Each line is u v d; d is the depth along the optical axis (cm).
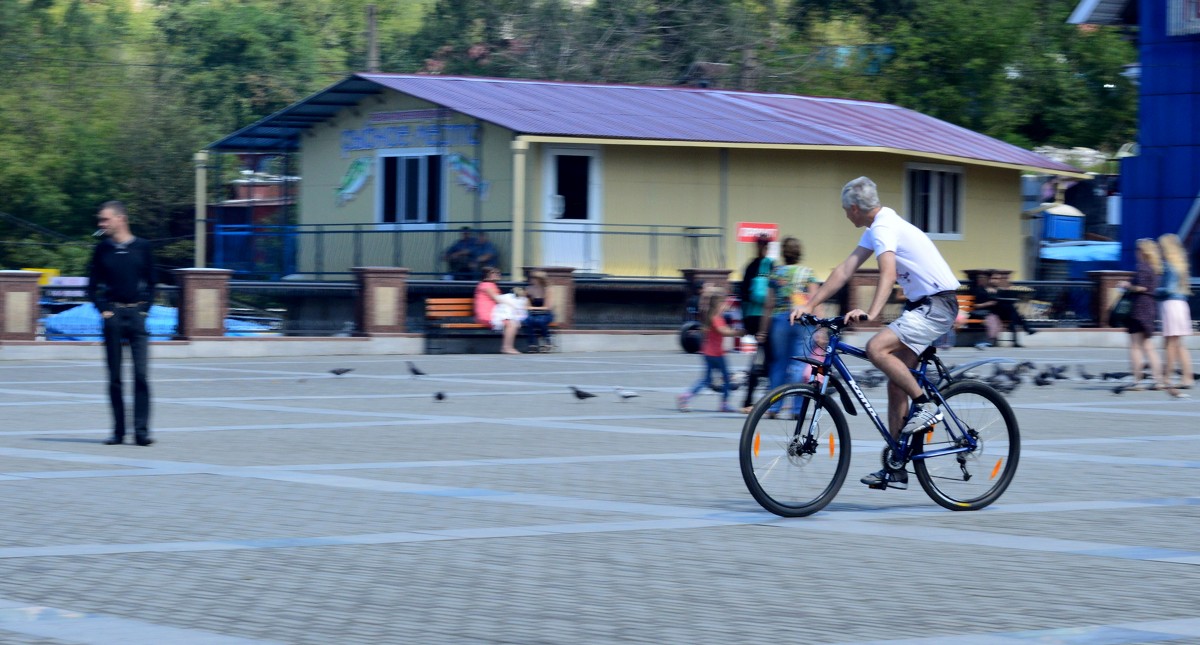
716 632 1019
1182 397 3106
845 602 1115
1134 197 6562
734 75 8775
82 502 1578
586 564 1256
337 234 5878
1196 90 6388
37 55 9081
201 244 6172
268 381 3406
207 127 9075
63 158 8488
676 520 1486
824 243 5650
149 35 10675
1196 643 992
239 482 1736
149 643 974
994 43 8456
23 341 4156
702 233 5478
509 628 1027
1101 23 7044
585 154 5278
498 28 9138
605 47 8775
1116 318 3331
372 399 2939
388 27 11312
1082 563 1274
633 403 2892
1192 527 1463
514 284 4775
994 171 6222
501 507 1557
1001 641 992
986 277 5397
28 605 1086
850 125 5934
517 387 3275
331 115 5941
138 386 2125
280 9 10875
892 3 9419
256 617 1052
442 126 5447
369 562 1259
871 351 1520
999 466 1585
